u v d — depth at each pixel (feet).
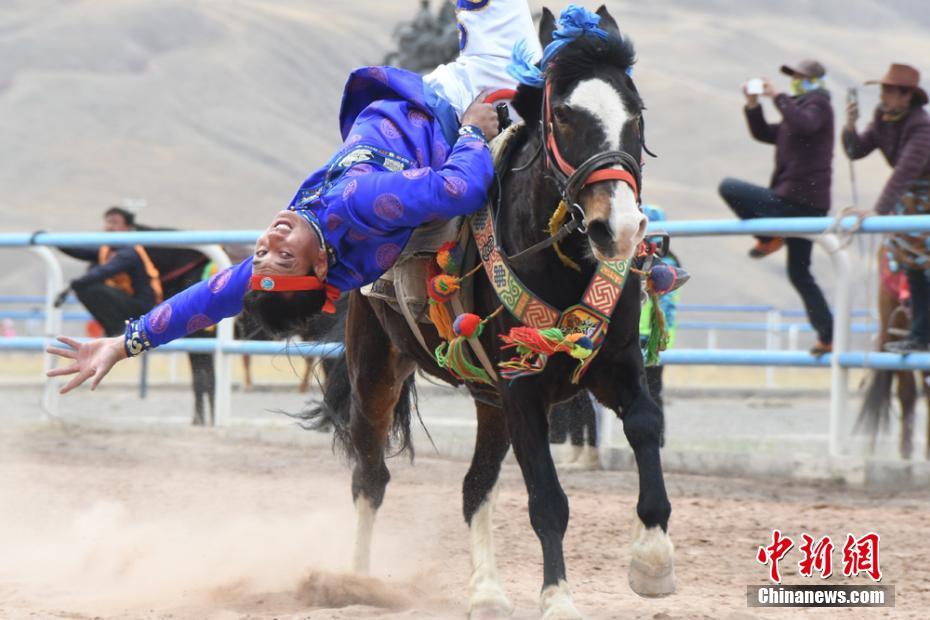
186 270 54.13
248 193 481.05
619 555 30.55
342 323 29.86
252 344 50.72
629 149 21.02
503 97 25.64
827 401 74.28
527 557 30.73
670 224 42.34
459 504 37.81
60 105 558.97
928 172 41.45
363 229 23.73
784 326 80.53
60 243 53.57
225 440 50.85
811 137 42.42
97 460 46.52
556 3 405.18
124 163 500.33
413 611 24.47
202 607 25.36
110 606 25.45
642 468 22.40
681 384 90.58
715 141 556.92
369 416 29.27
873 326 53.83
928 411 42.68
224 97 590.14
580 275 22.76
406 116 25.26
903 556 29.89
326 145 561.84
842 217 39.83
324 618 23.82
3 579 28.43
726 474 42.42
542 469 22.97
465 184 23.47
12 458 46.80
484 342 24.22
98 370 25.22
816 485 40.40
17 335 157.79
